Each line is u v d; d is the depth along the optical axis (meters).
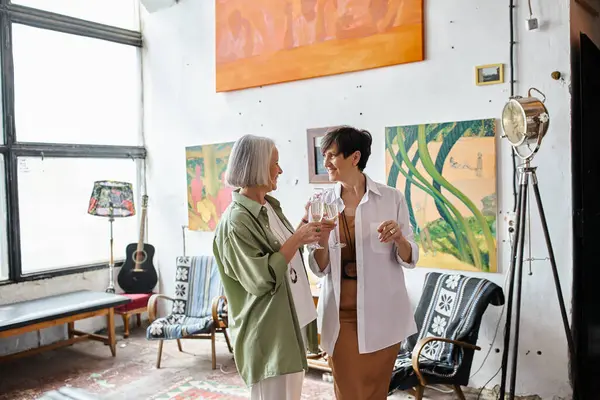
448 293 3.40
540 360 3.38
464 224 3.61
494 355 3.55
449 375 3.02
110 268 5.31
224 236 2.14
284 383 2.14
